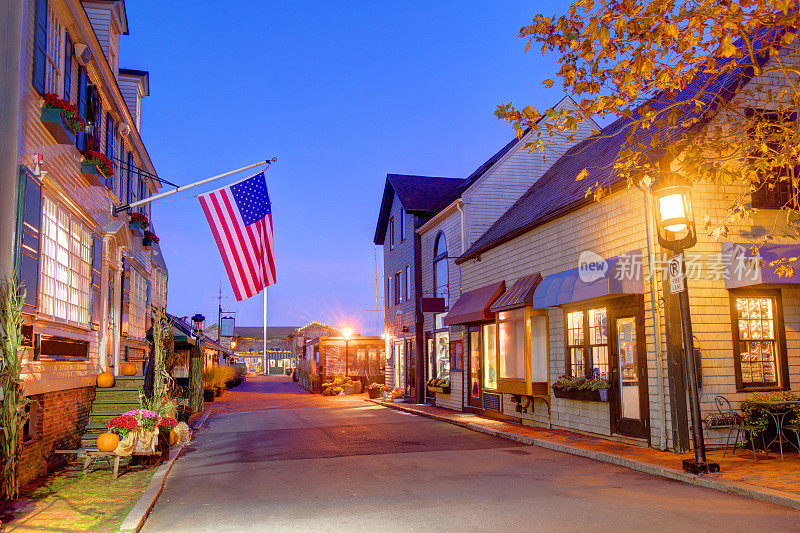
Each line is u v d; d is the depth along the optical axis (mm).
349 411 22812
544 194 18078
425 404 24375
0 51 7953
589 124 22281
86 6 14234
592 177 14180
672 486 8188
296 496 8164
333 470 10133
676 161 10750
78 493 8273
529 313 14922
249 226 13109
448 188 27750
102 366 12680
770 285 10883
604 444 11648
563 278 13414
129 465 10492
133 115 17516
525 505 7262
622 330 12102
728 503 7133
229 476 9875
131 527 6348
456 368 21281
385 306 31359
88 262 11656
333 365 37781
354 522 6688
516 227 16609
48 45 9570
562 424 14133
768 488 7445
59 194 9750
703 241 10914
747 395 10766
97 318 12055
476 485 8570
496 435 14445
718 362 10703
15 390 7781
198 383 23281
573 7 7355
